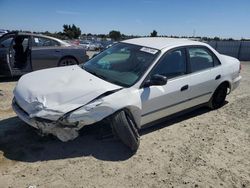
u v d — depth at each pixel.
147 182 3.46
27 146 4.06
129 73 4.40
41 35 8.62
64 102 3.70
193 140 4.68
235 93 8.00
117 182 3.41
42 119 3.60
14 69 8.01
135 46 4.98
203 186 3.49
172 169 3.79
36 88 3.95
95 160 3.84
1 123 4.80
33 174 3.43
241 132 5.16
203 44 5.62
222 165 4.00
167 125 5.23
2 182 3.24
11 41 7.99
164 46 4.82
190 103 5.22
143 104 4.25
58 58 8.74
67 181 3.35
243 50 29.84
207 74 5.46
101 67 4.73
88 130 4.14
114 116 3.89
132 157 3.99
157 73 4.48
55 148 4.06
